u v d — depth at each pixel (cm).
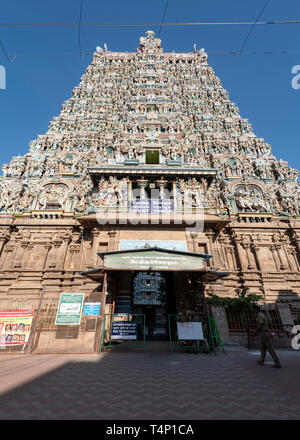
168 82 3962
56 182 2667
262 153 3188
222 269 2064
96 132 3225
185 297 1778
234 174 2878
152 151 2767
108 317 1636
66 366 855
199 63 4612
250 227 2400
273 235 2384
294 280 2181
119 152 2809
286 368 837
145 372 781
